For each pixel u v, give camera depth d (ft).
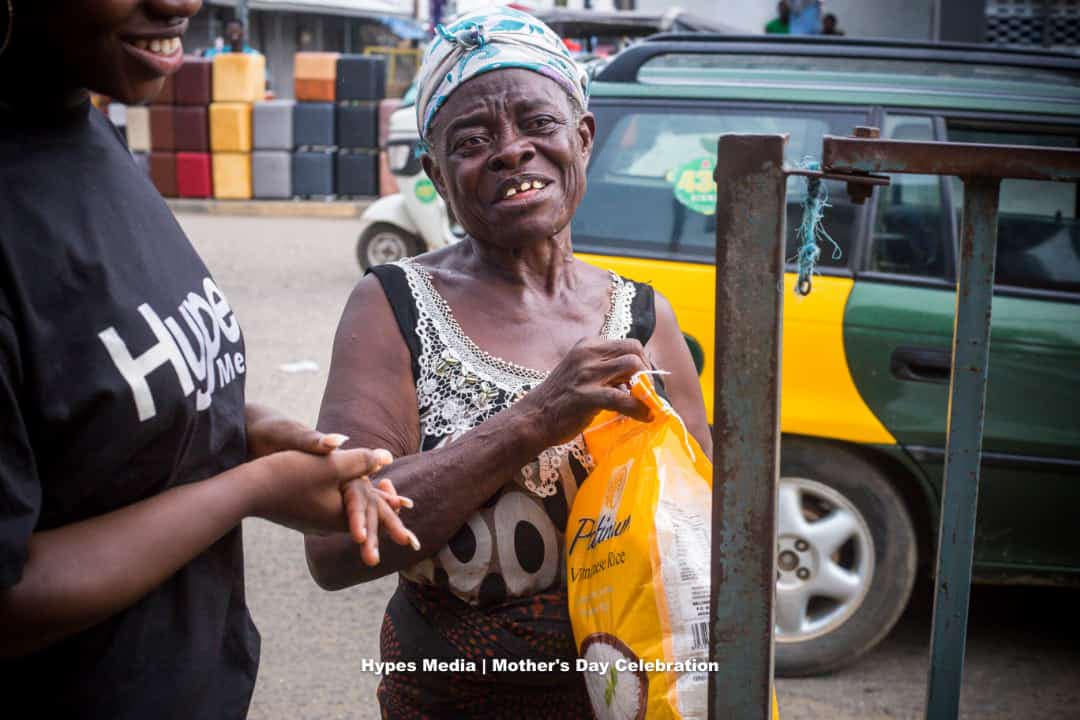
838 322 11.28
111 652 4.00
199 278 4.37
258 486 4.10
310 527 4.32
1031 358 11.14
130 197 4.11
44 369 3.59
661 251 11.95
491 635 5.29
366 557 4.23
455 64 5.54
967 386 4.33
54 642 3.74
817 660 11.53
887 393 11.19
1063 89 11.73
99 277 3.77
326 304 31.27
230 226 49.03
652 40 13.07
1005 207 11.78
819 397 11.32
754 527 3.94
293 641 12.57
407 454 5.45
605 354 5.06
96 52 3.84
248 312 29.99
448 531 5.13
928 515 11.53
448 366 5.51
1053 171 3.98
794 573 11.55
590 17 35.35
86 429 3.70
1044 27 54.54
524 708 5.42
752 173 3.80
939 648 4.53
